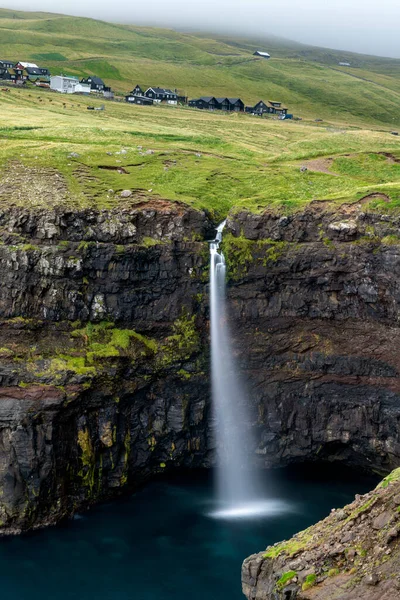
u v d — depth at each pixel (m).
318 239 68.19
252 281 69.69
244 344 70.12
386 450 67.62
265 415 69.56
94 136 102.94
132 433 65.75
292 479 68.88
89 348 64.19
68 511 61.78
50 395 59.94
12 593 51.44
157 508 63.56
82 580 53.16
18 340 62.75
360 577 36.56
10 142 91.69
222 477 69.56
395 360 66.38
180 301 69.19
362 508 41.75
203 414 68.75
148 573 54.16
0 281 63.22
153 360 66.81
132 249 66.75
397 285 64.25
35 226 66.19
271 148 123.12
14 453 59.25
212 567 55.00
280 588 38.81
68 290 64.81
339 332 68.38
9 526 58.94
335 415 68.75
